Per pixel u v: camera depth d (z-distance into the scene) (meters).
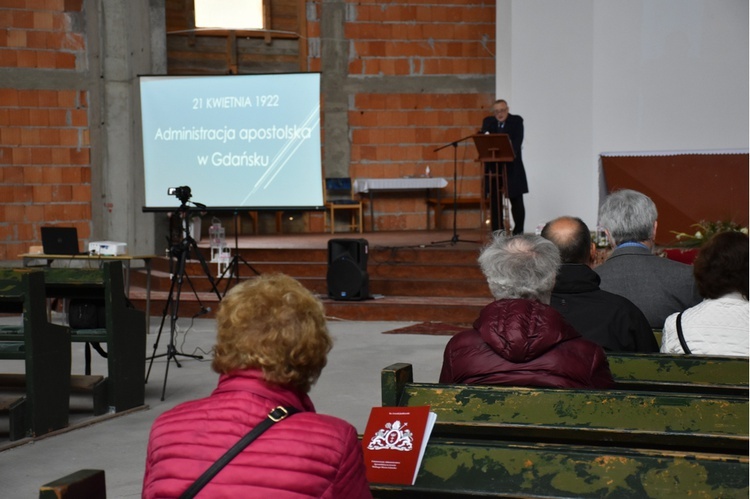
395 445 2.11
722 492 1.87
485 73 14.30
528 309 2.48
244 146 10.28
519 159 10.05
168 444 1.76
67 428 5.01
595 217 11.15
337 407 5.45
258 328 1.79
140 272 11.02
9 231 12.03
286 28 14.11
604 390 2.26
